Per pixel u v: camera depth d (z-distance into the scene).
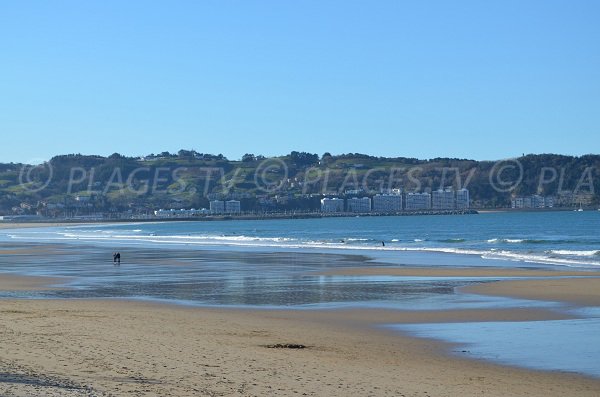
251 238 108.19
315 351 18.73
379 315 26.30
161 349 17.42
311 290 35.44
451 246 80.38
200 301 31.03
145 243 99.25
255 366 15.82
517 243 85.12
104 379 13.59
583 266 49.41
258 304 29.86
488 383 15.30
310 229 169.75
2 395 11.59
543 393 14.49
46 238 126.00
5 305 27.14
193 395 12.66
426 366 17.06
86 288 37.03
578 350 19.17
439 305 29.09
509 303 29.42
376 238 110.56
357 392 13.65
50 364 14.86
